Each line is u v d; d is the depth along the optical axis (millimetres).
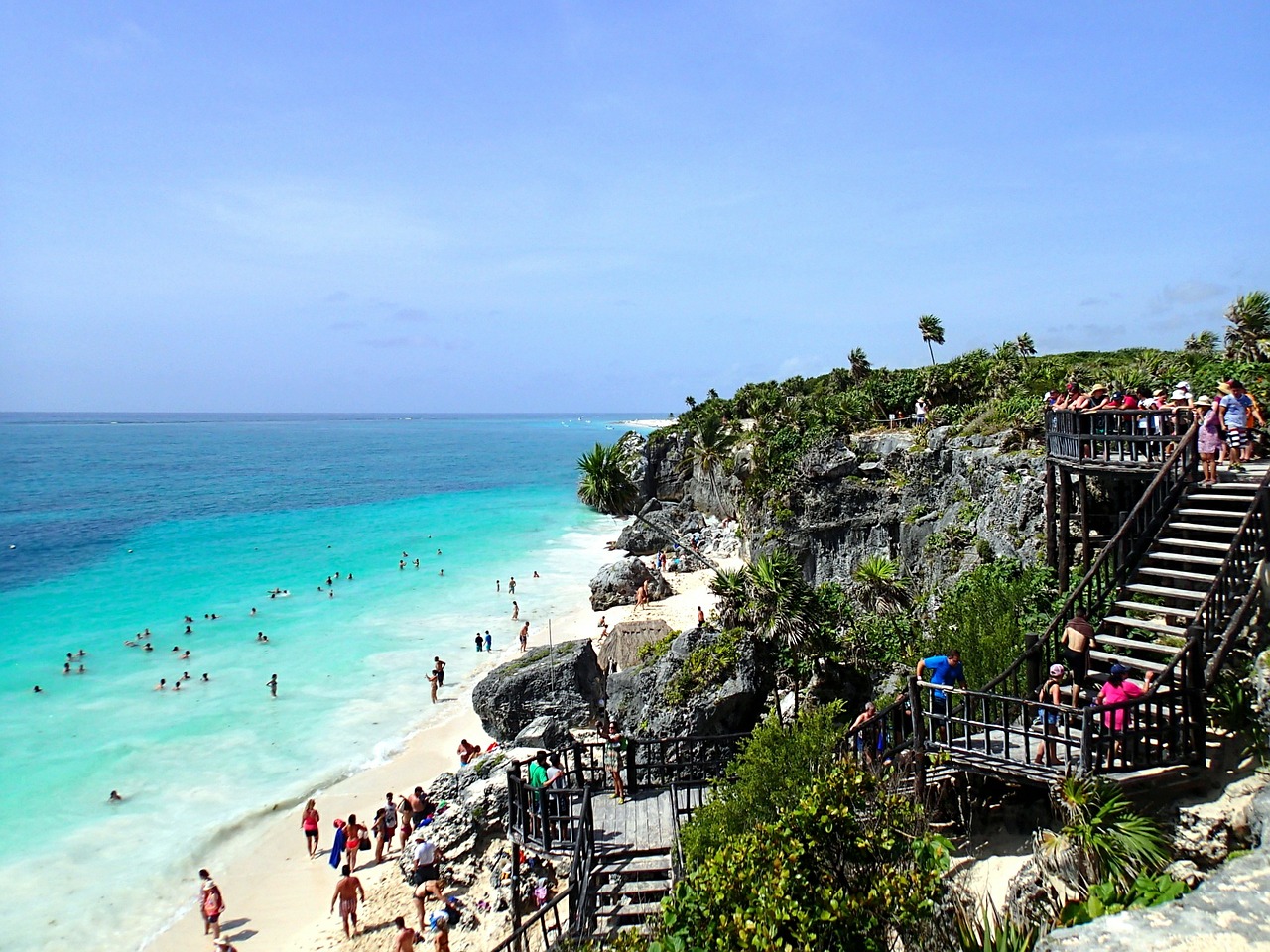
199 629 51969
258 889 25062
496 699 34000
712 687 28750
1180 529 16719
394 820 27375
